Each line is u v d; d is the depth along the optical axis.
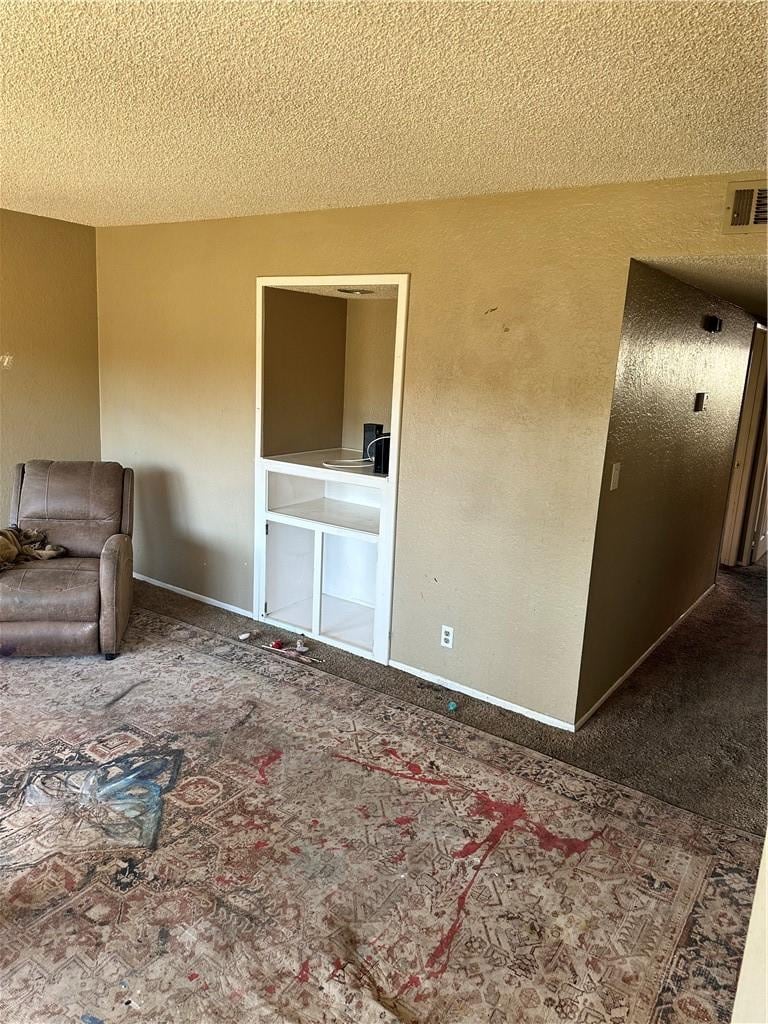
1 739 2.88
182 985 1.80
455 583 3.41
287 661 3.74
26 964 1.83
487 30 1.49
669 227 2.61
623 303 2.75
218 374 4.18
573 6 1.37
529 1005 1.80
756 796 2.75
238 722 3.08
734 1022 1.08
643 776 2.84
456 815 2.52
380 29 1.51
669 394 3.50
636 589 3.63
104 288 4.69
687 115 1.93
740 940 2.03
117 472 4.13
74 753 2.80
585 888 2.20
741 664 4.04
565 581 3.08
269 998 1.77
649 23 1.42
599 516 2.97
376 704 3.31
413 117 2.08
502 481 3.18
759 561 6.39
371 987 1.82
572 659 3.11
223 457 4.26
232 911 2.04
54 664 3.59
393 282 3.36
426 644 3.58
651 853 2.38
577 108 1.93
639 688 3.66
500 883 2.21
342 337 4.42
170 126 2.30
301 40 1.59
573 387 2.92
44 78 1.89
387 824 2.46
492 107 1.96
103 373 4.83
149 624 4.15
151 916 2.01
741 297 3.85
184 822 2.41
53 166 2.91
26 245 4.32
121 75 1.86
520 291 2.99
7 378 4.37
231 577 4.39
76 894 2.08
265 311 3.88
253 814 2.47
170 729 3.01
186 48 1.67
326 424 4.43
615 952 1.97
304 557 4.54
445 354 3.26
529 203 2.91
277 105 2.04
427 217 3.21
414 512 3.49
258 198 3.36
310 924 2.01
